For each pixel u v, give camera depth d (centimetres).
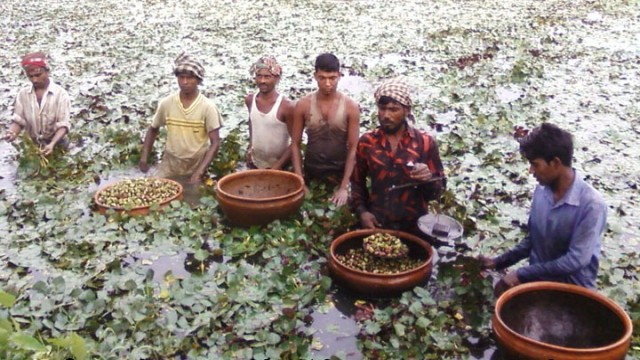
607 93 982
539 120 851
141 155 680
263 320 433
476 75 1058
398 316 434
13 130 702
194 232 546
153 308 433
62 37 1347
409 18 1600
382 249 471
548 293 407
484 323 431
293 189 575
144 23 1512
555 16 1606
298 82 1023
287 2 1838
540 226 432
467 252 523
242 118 844
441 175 524
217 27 1464
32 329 409
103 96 921
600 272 489
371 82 1027
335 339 423
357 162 538
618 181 675
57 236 538
